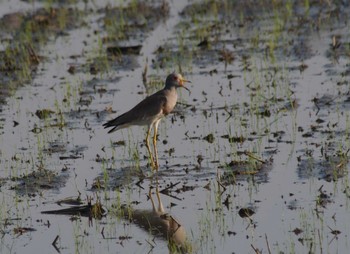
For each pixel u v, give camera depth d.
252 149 16.14
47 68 21.97
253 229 13.17
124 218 13.85
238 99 18.92
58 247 12.99
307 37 22.36
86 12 26.45
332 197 14.02
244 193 14.43
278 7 24.61
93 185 15.07
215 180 15.02
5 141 17.39
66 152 16.69
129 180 15.26
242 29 23.67
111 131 16.45
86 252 12.73
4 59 22.53
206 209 13.96
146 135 17.34
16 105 19.50
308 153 15.73
